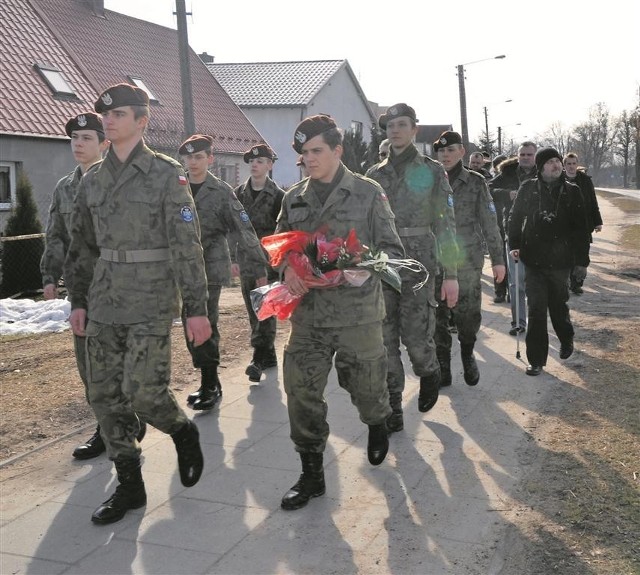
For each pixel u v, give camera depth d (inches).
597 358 267.7
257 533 141.6
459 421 204.5
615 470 166.6
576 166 394.9
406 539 138.2
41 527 145.8
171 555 134.0
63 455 184.4
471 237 235.5
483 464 173.5
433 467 172.1
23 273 498.6
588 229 264.7
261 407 221.0
